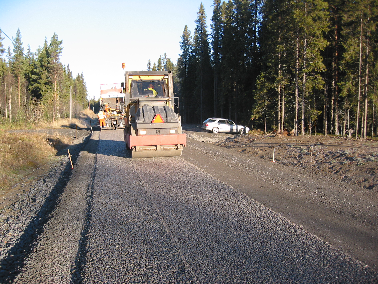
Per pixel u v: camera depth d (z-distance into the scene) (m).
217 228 6.11
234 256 4.96
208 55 52.78
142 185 9.41
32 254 5.41
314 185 10.43
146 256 4.97
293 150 18.70
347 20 27.23
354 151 16.08
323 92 34.44
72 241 5.81
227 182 10.24
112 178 10.38
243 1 37.72
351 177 11.66
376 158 13.61
